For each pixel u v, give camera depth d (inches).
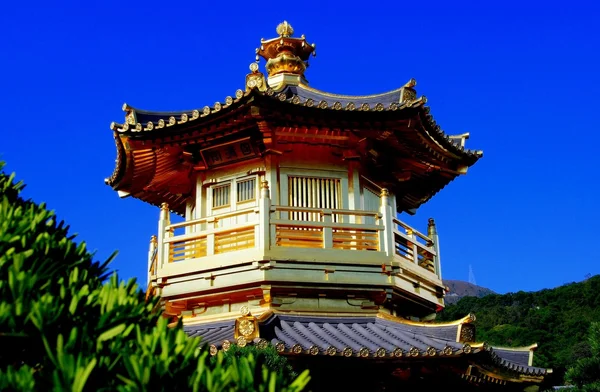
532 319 3063.5
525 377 893.2
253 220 911.0
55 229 423.2
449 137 1060.5
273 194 945.5
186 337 340.5
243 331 749.3
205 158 987.9
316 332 836.0
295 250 878.4
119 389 296.2
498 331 2997.0
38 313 321.4
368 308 902.4
